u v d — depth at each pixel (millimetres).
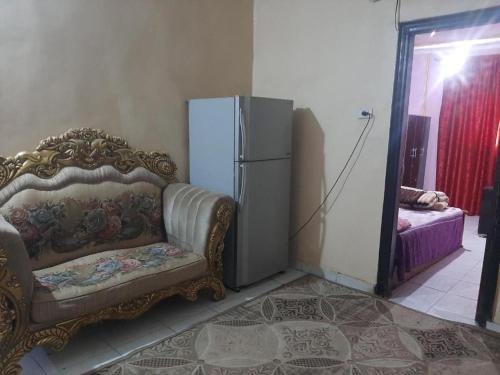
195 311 2623
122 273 2182
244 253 2926
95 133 2613
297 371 1987
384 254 2857
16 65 2273
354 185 2975
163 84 2992
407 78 2629
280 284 3115
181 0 3010
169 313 2594
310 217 3312
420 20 2498
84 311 1990
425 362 2076
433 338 2312
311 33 3109
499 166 2270
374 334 2350
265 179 2980
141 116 2893
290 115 3096
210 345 2209
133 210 2744
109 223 2600
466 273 3461
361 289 3018
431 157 6094
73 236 2439
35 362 2043
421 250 3279
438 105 5922
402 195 4242
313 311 2641
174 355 2109
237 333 2344
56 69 2434
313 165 3230
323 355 2129
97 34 2590
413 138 5562
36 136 2395
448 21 2391
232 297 2854
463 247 4234
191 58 3137
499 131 5340
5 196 2223
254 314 2588
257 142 2865
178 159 3168
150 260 2396
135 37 2785
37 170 2352
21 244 1763
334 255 3184
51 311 1869
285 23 3291
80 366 2008
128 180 2764
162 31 2928
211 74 3301
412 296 2938
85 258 2428
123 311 2180
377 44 2721
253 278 3029
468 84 5531
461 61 5547
